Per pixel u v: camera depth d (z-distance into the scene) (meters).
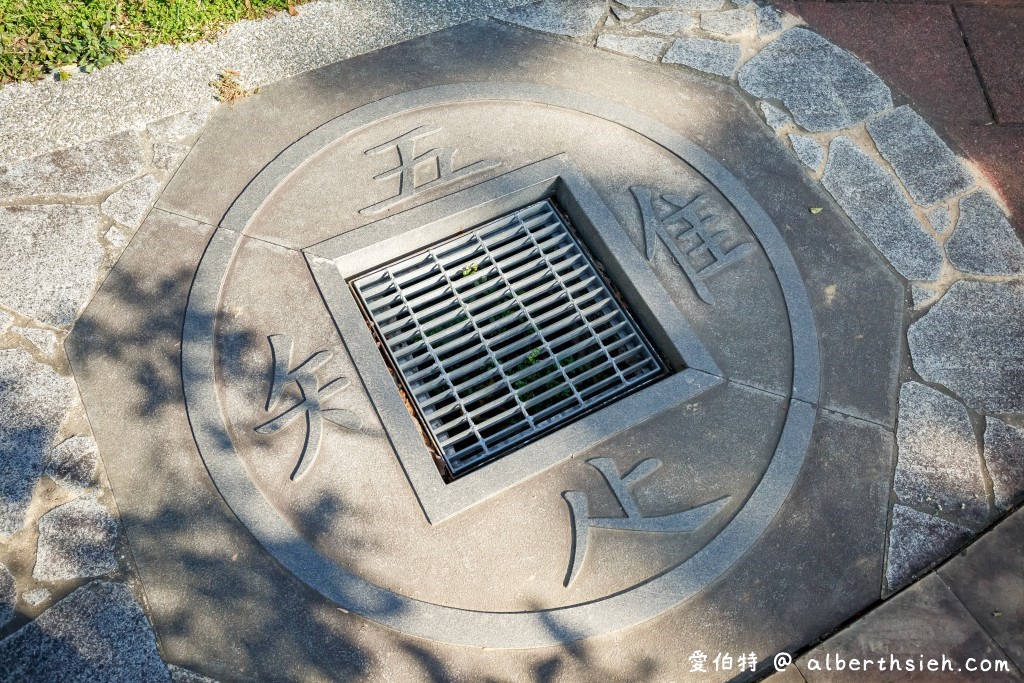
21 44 3.31
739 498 2.65
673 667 2.42
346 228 3.02
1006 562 2.60
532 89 3.40
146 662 2.34
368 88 3.36
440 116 3.31
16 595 2.40
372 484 2.59
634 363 3.07
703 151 3.31
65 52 3.32
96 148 3.16
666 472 2.68
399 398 2.73
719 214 3.17
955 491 2.73
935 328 3.02
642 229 3.10
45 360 2.75
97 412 2.67
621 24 3.66
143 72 3.32
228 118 3.25
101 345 2.78
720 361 2.87
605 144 3.29
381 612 2.42
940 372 2.94
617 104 3.40
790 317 2.97
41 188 3.07
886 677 2.41
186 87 3.30
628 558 2.54
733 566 2.56
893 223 3.23
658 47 3.60
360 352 2.79
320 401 2.71
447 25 3.58
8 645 2.34
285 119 3.26
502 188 3.13
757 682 2.40
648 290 2.97
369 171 3.16
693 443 2.73
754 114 3.45
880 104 3.53
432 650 2.39
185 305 2.86
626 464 2.68
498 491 2.59
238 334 2.81
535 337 2.99
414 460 2.62
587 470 2.66
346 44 3.47
